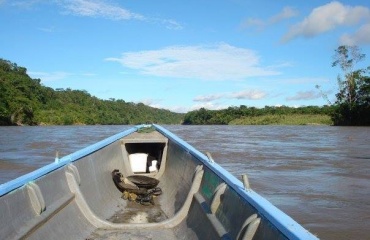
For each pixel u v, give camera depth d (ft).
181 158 22.74
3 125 239.91
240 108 353.51
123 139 27.84
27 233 11.44
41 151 80.59
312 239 6.84
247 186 10.90
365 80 215.72
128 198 22.98
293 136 134.41
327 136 132.36
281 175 49.47
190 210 16.90
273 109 329.93
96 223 16.69
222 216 12.34
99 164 21.77
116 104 431.02
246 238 8.93
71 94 379.14
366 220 29.17
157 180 24.86
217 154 75.00
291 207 33.12
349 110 217.15
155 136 29.58
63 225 14.37
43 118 278.46
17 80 286.87
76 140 113.29
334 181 45.19
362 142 103.96
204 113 368.89
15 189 11.69
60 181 15.79
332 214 30.81
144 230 16.66
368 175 49.49
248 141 112.06
